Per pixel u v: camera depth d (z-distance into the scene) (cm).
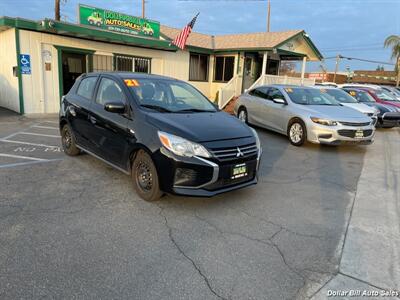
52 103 1170
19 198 410
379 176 586
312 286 267
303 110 800
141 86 479
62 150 659
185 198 434
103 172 527
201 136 382
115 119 455
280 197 461
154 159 387
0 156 600
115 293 245
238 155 395
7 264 273
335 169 621
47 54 1127
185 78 1678
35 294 239
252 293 254
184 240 328
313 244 333
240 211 405
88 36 1157
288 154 728
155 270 276
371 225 383
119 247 309
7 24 1003
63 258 286
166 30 1733
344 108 833
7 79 1188
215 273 276
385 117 1128
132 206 402
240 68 1728
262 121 973
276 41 1625
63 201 407
